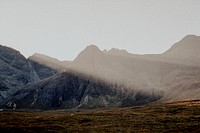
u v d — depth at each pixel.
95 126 94.31
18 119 110.62
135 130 85.44
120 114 123.94
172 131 82.69
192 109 123.12
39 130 88.94
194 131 81.56
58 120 108.19
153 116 111.94
